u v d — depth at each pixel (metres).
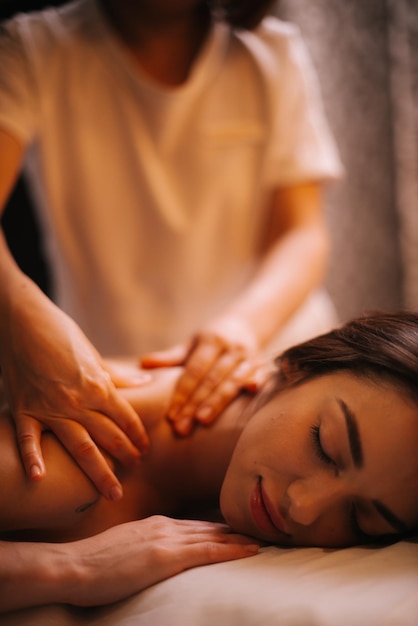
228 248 1.60
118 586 0.83
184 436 1.11
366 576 0.80
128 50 1.48
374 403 0.94
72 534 1.00
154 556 0.85
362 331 1.03
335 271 2.23
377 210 2.24
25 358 0.97
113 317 1.59
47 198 1.54
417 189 2.21
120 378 1.10
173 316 1.60
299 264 1.49
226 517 0.97
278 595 0.77
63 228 1.55
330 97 2.12
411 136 2.19
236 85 1.52
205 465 1.12
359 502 0.92
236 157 1.54
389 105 2.19
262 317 1.38
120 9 1.46
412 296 2.27
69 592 0.83
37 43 1.44
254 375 1.18
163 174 1.52
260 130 1.54
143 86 1.46
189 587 0.81
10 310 1.00
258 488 0.94
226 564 0.86
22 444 0.93
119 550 0.86
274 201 1.60
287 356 1.09
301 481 0.92
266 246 1.62
